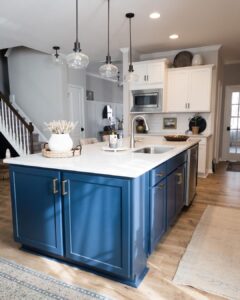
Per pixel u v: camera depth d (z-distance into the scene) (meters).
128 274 1.71
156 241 2.12
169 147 2.93
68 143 2.16
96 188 1.74
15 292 1.71
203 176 4.98
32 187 2.03
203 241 2.41
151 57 5.48
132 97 5.18
